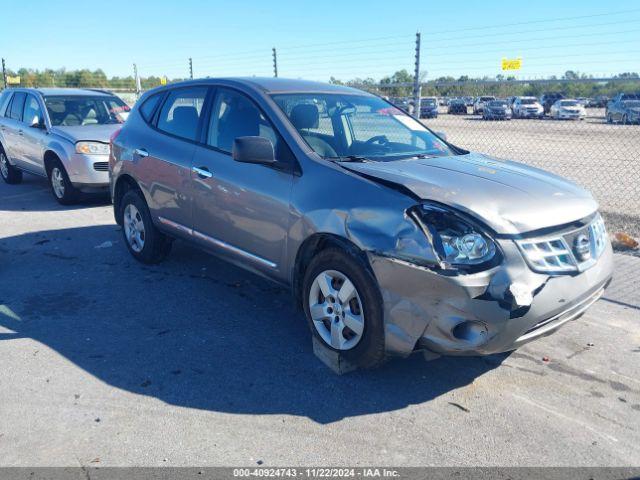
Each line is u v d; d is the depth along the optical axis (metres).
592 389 3.66
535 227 3.33
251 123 4.51
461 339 3.24
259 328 4.48
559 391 3.64
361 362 3.66
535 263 3.26
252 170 4.30
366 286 3.48
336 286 3.77
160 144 5.32
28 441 3.06
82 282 5.45
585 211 3.67
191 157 4.91
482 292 3.13
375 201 3.50
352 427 3.23
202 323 4.56
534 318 3.22
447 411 3.40
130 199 5.83
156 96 5.73
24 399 3.46
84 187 8.58
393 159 4.25
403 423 3.28
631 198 9.81
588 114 18.58
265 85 4.74
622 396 3.59
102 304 4.92
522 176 4.00
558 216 3.47
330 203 3.71
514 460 2.97
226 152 4.63
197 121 5.05
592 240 3.67
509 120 17.30
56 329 4.43
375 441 3.11
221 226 4.65
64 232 7.27
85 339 4.26
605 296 5.17
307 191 3.89
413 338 3.34
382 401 3.50
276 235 4.12
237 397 3.51
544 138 20.34
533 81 8.62
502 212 3.35
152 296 5.11
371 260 3.40
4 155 10.75
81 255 6.29
